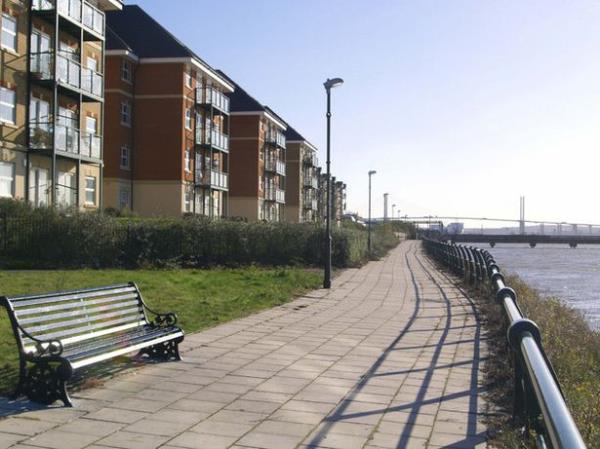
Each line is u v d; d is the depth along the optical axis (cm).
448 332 1114
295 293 1712
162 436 535
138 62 4419
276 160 7025
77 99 3222
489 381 749
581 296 2475
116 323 775
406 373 790
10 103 2745
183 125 4447
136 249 2359
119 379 718
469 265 2028
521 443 502
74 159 3059
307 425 577
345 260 2864
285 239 2652
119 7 3550
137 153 4434
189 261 2438
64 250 2236
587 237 11550
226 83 5306
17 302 623
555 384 315
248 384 719
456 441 542
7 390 641
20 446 498
